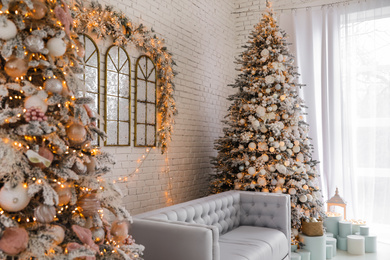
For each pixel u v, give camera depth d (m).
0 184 1.35
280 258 3.53
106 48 3.60
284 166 4.26
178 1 4.83
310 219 4.30
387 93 5.38
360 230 4.76
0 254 1.27
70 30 1.65
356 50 5.55
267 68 4.61
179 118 4.81
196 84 5.23
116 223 1.83
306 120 5.71
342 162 5.48
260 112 4.39
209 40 5.60
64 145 1.47
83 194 1.61
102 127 3.52
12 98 1.43
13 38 1.35
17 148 1.32
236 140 4.47
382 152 5.36
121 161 3.79
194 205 3.24
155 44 4.27
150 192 4.22
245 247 3.11
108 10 3.54
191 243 2.40
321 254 4.13
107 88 3.59
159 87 4.39
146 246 2.53
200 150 5.29
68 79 1.55
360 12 5.54
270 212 3.92
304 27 5.84
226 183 4.64
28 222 1.40
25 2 1.35
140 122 4.04
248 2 6.41
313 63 5.75
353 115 5.56
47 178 1.42
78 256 1.39
